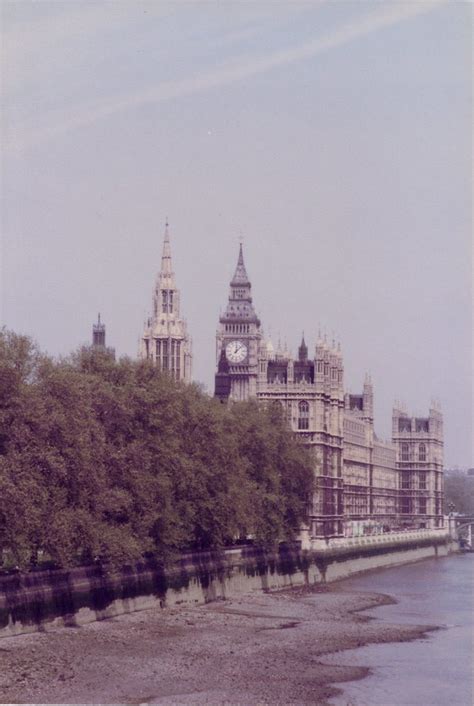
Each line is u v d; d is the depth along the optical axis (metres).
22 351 171.50
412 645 181.75
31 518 159.12
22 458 161.38
